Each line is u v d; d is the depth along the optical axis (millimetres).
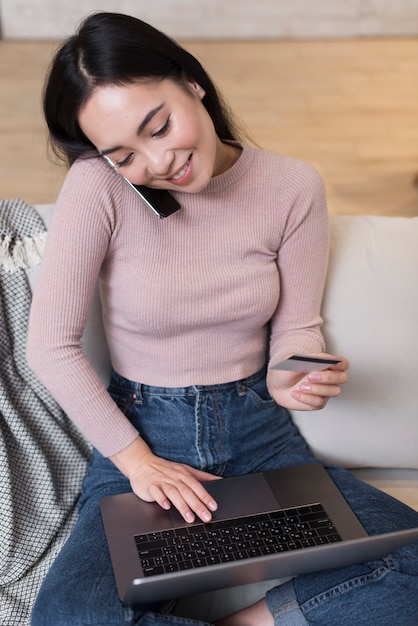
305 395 1412
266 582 1446
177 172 1302
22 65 4934
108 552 1332
